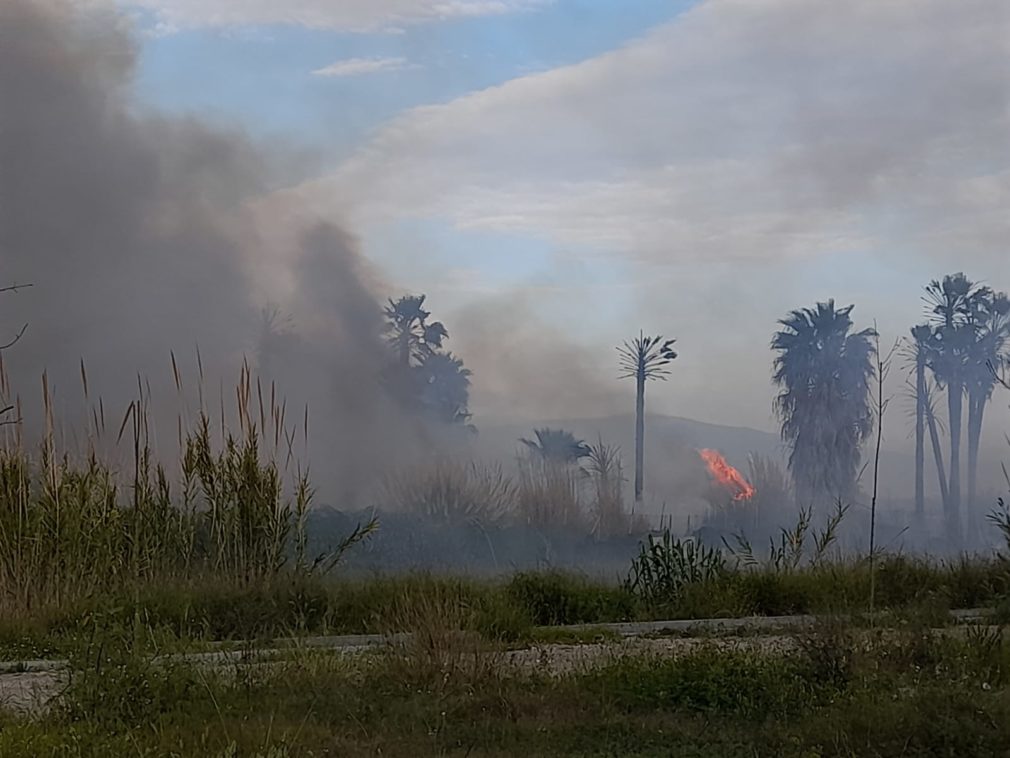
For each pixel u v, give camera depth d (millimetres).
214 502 15828
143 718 8227
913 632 10039
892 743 7496
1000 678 9211
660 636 13094
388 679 9398
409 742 7805
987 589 15797
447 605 11500
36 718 8336
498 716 8539
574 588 15359
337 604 13883
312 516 20547
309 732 7895
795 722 8258
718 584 15781
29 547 14359
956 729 7516
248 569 15398
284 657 10266
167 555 15453
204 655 10555
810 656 9617
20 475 14805
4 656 11984
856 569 16625
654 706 8953
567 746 7797
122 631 9477
